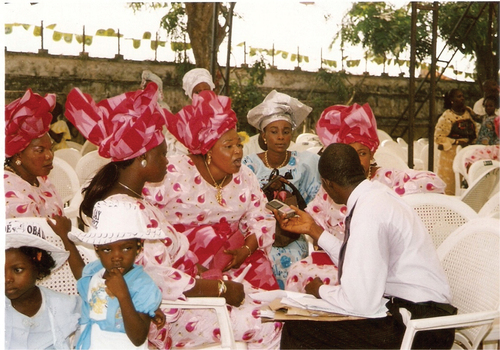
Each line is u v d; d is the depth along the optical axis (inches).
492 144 314.5
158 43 492.1
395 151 337.1
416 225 107.2
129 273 97.7
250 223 135.6
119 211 96.8
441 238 139.6
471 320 98.6
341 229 145.9
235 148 125.6
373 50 527.8
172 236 113.6
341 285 103.5
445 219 140.1
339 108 146.7
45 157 121.2
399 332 104.3
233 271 132.7
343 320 106.8
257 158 172.1
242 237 131.8
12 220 106.8
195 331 118.1
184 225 128.5
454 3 502.9
